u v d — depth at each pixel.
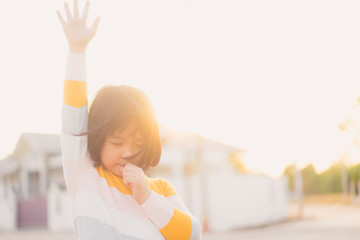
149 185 1.27
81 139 1.12
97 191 1.10
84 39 1.14
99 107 1.11
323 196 54.25
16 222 24.00
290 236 11.97
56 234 17.36
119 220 1.10
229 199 16.20
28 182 30.38
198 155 16.12
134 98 1.11
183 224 1.15
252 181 18.30
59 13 1.15
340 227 14.70
